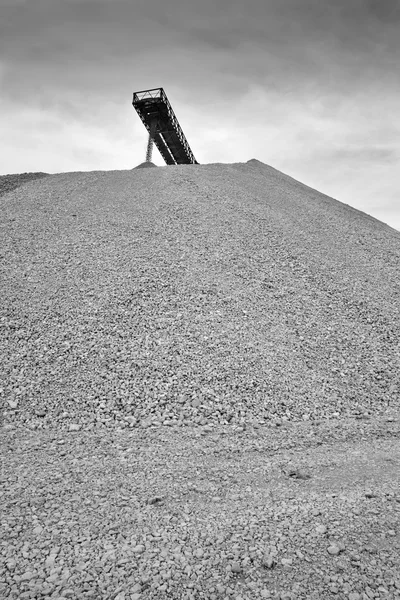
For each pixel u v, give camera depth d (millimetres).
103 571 3805
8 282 14156
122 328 11508
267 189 27656
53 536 4359
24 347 10734
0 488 5473
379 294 15750
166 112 39312
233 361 10477
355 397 9820
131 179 26359
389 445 7457
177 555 4027
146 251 16234
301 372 10539
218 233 18406
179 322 11875
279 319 12898
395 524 4523
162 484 5742
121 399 8914
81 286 13797
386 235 24266
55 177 29172
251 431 8086
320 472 6207
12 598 3467
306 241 19672
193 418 8438
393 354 11953
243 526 4555
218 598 3482
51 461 6504
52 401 8797
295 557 3977
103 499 5242
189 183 24906
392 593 3496
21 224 19594
